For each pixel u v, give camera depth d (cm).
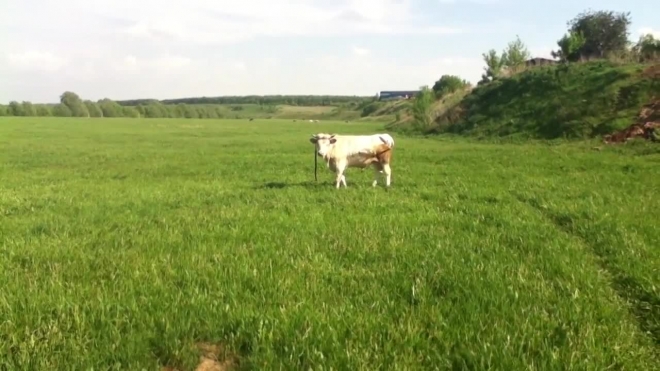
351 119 14438
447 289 672
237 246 890
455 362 485
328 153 1625
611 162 2259
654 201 1292
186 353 502
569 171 2016
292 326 548
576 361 474
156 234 988
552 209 1223
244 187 1708
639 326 584
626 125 3316
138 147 4019
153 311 591
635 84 3750
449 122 5481
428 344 511
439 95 7638
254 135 6066
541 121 4075
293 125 9500
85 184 1833
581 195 1427
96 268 778
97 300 625
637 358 496
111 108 15038
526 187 1596
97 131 6681
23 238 972
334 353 489
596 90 4009
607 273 758
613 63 4559
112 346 505
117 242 930
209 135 6031
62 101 14962
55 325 551
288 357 487
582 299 630
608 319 578
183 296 639
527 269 746
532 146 3403
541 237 954
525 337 520
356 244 898
